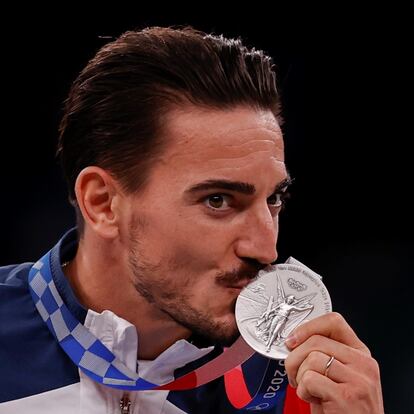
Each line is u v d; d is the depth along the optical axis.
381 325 14.93
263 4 15.43
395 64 15.90
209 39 5.55
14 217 15.03
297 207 15.86
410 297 15.27
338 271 15.60
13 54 15.48
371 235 15.84
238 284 5.25
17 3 15.38
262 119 5.24
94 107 5.46
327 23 15.72
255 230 5.17
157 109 5.21
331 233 15.84
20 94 15.51
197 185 5.09
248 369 5.96
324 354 5.05
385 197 15.91
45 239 14.96
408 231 15.83
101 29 15.48
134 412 5.86
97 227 5.49
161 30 5.68
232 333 5.30
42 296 6.03
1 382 5.75
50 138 15.47
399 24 15.76
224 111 5.17
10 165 15.30
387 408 13.92
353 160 15.99
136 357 5.78
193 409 6.07
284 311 5.25
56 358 5.90
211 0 15.28
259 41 15.64
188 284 5.28
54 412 5.73
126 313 5.71
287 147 15.85
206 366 5.65
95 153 5.46
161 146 5.18
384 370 14.34
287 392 6.12
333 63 15.90
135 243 5.36
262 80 5.38
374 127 15.98
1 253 14.77
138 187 5.28
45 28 15.49
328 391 4.96
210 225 5.15
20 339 5.93
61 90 15.59
